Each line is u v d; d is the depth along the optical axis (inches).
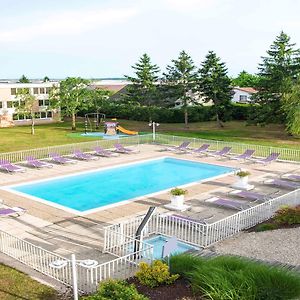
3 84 2086.6
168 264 398.6
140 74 2081.7
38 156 1202.0
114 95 2822.3
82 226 641.6
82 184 932.6
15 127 2036.2
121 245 527.2
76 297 377.7
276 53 1644.9
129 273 437.7
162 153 1240.8
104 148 1306.6
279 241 529.7
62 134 1743.4
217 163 1099.9
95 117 2213.3
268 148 1267.2
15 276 447.2
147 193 855.7
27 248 526.9
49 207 741.3
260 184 877.8
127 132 1715.1
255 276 342.0
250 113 1729.8
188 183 908.6
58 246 557.3
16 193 830.5
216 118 2012.8
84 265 426.0
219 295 318.7
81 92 1948.8
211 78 1895.9
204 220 636.7
